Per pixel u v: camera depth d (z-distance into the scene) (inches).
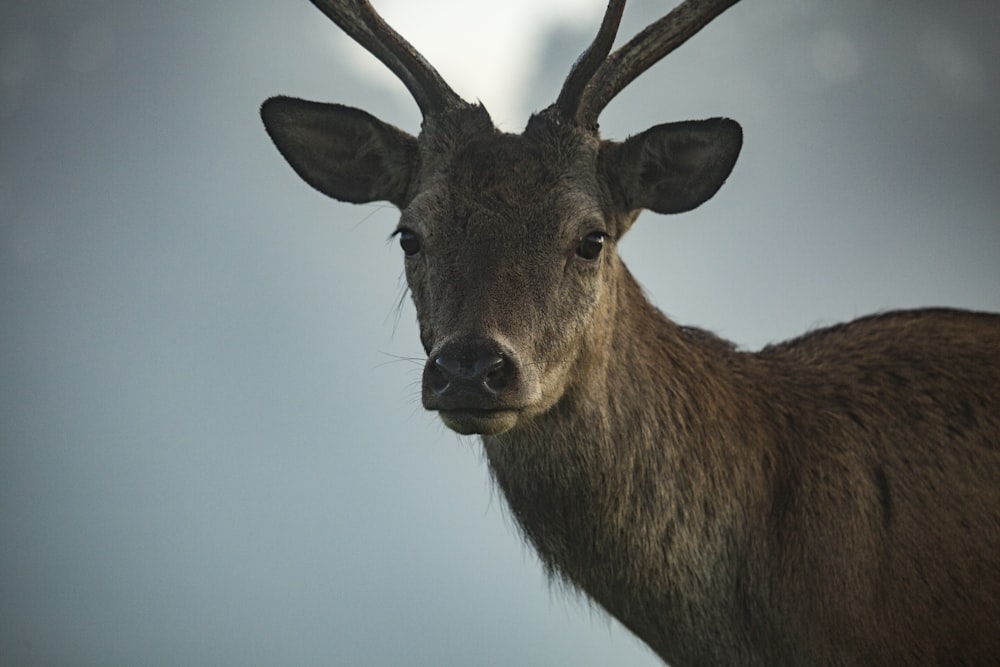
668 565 634.8
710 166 665.6
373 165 697.0
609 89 674.2
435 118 669.3
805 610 629.6
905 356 682.8
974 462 647.1
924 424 657.6
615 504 630.5
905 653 623.2
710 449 644.7
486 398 567.8
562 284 612.7
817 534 636.1
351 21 697.6
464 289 597.9
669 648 649.6
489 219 615.8
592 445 626.5
